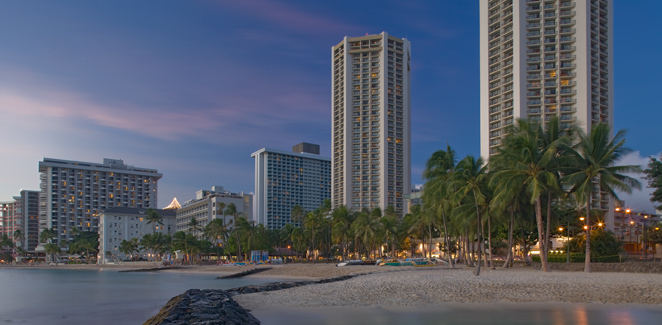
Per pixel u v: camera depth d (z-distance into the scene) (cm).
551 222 6369
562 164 5225
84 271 15375
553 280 4075
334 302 3409
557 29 15012
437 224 8556
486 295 3519
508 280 4162
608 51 15200
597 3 15175
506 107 15588
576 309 2966
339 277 5791
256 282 7319
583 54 14650
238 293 4162
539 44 15112
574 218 7819
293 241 15512
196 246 16475
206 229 15175
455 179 5953
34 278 10394
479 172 5969
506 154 5259
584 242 6675
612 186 4994
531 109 15000
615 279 4125
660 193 6744
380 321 2628
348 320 2678
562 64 14888
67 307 4166
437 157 6494
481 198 5694
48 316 3575
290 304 3359
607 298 3312
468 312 2912
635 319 2586
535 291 3588
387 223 11300
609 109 14888
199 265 14388
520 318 2664
